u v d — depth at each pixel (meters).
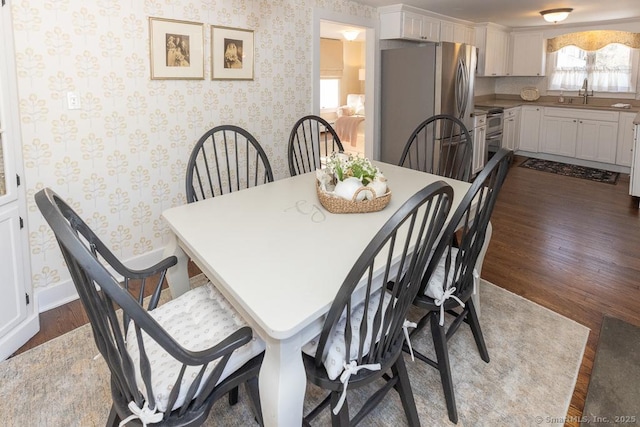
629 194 4.59
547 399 1.76
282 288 1.21
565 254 3.20
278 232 1.61
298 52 3.62
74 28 2.32
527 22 5.85
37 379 1.85
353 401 1.76
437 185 1.09
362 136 7.98
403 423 1.65
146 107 2.72
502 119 6.02
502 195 4.76
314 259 1.39
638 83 5.89
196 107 3.00
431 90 4.31
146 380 1.00
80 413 1.67
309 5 3.63
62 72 2.31
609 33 5.95
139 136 2.72
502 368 1.95
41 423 1.62
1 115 1.93
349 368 1.21
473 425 1.64
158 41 2.69
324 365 1.25
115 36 2.49
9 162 1.98
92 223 2.61
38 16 2.17
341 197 1.79
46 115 2.29
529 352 2.06
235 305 1.27
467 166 2.73
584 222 3.88
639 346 2.10
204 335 1.31
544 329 2.25
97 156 2.55
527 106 6.53
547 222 3.89
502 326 2.28
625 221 3.89
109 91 2.53
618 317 2.36
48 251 2.43
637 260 3.08
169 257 1.57
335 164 1.92
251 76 3.29
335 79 9.24
